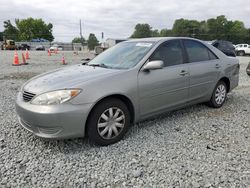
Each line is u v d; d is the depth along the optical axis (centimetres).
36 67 1337
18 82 839
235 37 8144
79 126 325
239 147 354
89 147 352
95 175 287
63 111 312
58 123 314
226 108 539
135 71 377
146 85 383
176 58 441
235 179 278
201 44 502
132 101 371
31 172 292
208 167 302
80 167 302
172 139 379
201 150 344
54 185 269
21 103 344
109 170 296
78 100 321
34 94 333
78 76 360
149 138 382
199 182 273
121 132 369
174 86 425
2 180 276
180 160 317
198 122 451
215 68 505
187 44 471
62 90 321
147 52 407
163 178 280
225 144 363
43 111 313
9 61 1697
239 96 651
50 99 318
